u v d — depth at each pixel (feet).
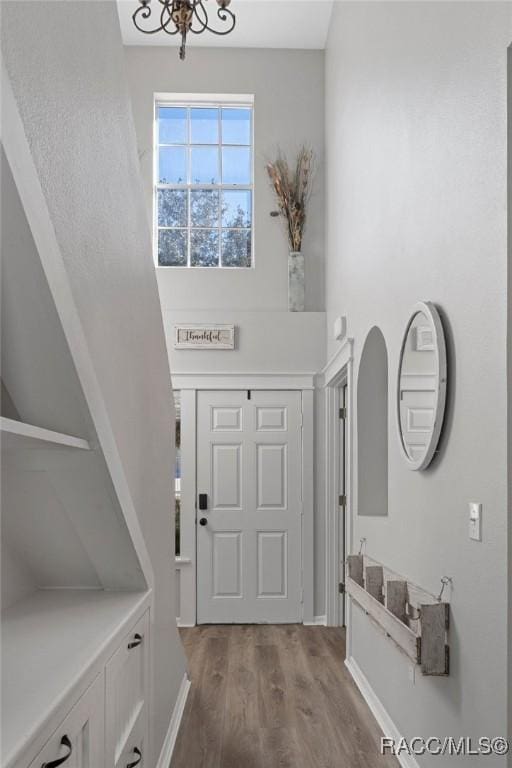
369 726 12.27
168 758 10.52
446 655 8.68
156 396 10.34
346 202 17.28
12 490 6.23
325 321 21.31
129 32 21.77
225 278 21.88
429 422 9.30
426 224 9.85
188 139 22.88
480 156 7.63
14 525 6.73
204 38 21.93
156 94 22.40
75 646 5.37
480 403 7.62
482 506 7.54
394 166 11.85
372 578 12.27
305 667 15.89
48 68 5.10
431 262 9.60
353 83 16.24
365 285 14.55
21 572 7.28
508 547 6.85
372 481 15.05
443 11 9.00
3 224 4.19
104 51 7.19
